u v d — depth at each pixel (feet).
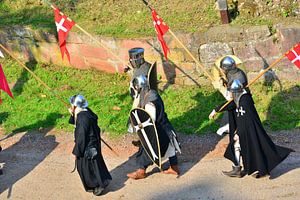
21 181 37.70
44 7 55.26
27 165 39.50
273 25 45.39
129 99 46.06
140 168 36.17
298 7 46.39
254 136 33.68
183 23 48.16
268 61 45.24
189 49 46.14
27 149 41.42
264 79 45.44
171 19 49.24
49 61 52.06
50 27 51.13
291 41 44.57
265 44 44.93
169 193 34.81
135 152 39.68
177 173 36.35
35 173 38.47
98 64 49.96
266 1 47.21
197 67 46.32
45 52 51.83
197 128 41.47
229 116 35.09
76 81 49.44
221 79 37.24
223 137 40.22
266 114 42.04
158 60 47.21
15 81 50.34
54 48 51.19
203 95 45.29
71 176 37.76
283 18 46.42
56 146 41.42
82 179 34.65
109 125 42.80
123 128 42.34
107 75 49.57
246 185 34.65
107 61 49.34
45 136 42.70
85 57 50.24
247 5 47.55
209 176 36.09
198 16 48.88
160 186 35.60
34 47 52.08
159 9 51.31
